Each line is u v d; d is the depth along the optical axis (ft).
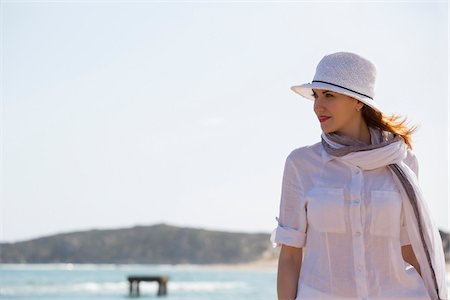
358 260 11.21
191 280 254.68
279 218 11.98
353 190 11.30
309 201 11.54
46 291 164.35
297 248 11.92
